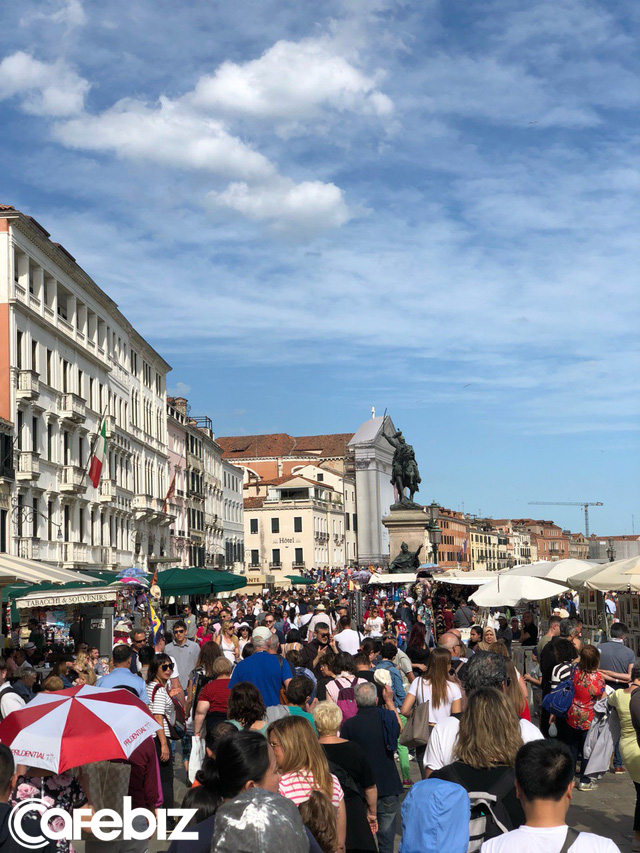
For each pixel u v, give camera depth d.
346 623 19.59
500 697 6.68
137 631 17.92
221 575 29.73
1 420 41.97
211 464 101.12
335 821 6.28
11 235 44.16
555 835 5.08
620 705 10.31
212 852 4.30
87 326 57.50
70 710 7.79
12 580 21.14
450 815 5.96
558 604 33.03
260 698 9.22
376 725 9.64
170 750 12.05
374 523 134.12
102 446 59.06
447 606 39.84
